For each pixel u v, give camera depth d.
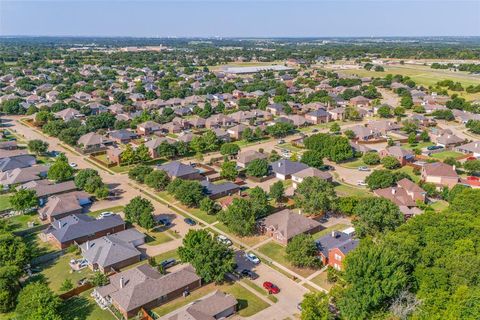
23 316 69.06
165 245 98.88
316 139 166.75
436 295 66.94
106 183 137.75
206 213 115.50
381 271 68.25
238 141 188.50
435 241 79.75
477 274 67.62
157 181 127.81
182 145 163.38
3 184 132.00
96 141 172.88
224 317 73.31
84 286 80.88
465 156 159.88
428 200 122.81
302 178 131.38
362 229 93.88
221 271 82.19
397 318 65.62
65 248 96.69
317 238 99.62
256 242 100.19
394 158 147.62
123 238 97.06
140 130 197.50
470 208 93.31
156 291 76.88
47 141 185.00
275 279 85.25
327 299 70.12
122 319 72.38
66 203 113.50
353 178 141.75
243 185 136.12
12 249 84.44
